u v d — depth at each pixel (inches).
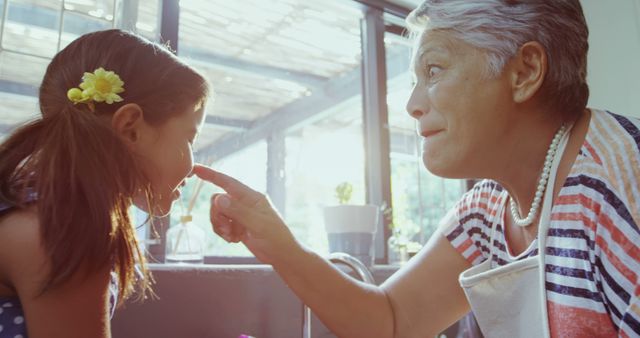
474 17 26.7
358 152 81.1
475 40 26.6
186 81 32.2
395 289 35.0
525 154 27.7
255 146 107.9
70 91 27.5
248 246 31.7
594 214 23.7
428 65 28.6
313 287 32.0
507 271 27.9
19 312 25.3
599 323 23.7
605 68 80.7
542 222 26.1
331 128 114.9
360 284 34.2
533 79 26.2
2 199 24.8
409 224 82.4
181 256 54.4
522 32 26.0
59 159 24.9
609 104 79.5
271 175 106.5
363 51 82.1
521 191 28.8
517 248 30.6
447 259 35.0
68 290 23.9
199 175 32.5
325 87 112.1
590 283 23.9
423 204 84.1
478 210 33.7
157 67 31.2
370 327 33.0
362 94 81.2
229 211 30.6
